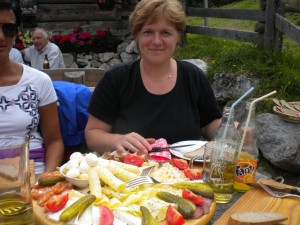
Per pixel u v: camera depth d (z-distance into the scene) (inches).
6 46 83.6
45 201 52.4
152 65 86.5
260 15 230.2
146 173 60.6
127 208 50.3
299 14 320.8
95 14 325.1
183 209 49.4
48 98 92.4
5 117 86.7
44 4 318.3
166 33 82.6
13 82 88.1
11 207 46.4
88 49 321.7
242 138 61.6
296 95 183.6
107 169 57.8
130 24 86.6
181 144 75.7
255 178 66.6
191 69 91.6
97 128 89.4
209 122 95.6
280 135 149.1
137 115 87.8
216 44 286.2
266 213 51.7
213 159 59.1
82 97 101.4
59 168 60.4
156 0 81.0
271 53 213.6
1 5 80.0
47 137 95.2
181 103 88.9
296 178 146.8
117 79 88.7
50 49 243.8
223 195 58.6
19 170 47.1
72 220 48.1
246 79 195.9
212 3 565.6
